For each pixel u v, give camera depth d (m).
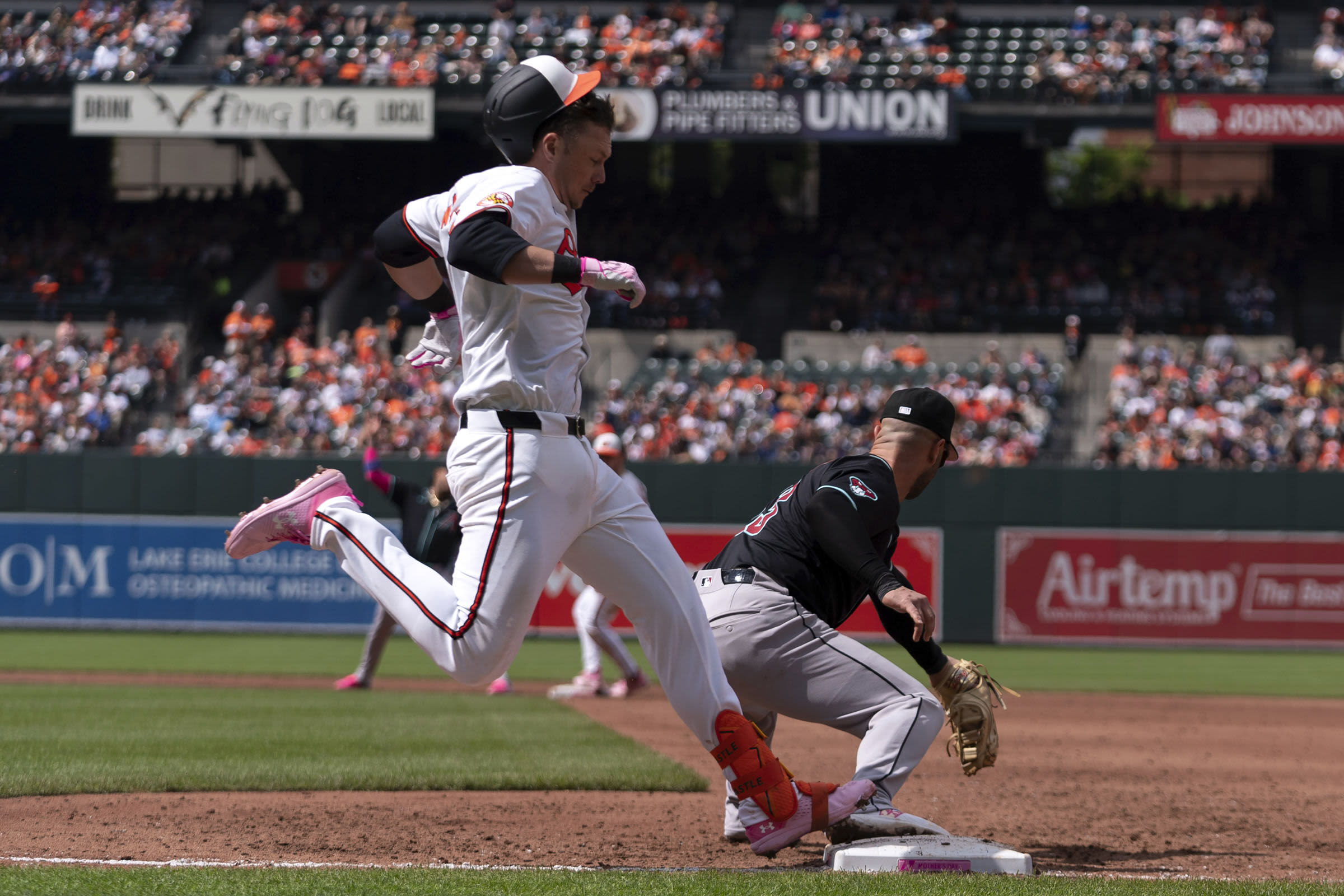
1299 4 101.00
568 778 22.36
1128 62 93.81
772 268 100.00
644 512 14.26
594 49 98.44
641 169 106.50
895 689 15.23
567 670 53.31
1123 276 97.00
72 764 23.27
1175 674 54.19
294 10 99.12
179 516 67.62
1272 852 17.05
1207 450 78.06
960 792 23.02
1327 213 102.31
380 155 105.38
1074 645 66.06
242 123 87.81
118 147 106.94
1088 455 81.19
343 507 14.11
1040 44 97.19
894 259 99.62
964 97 88.75
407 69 95.31
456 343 14.53
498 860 15.41
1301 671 56.06
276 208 105.69
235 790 20.97
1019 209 104.44
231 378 87.31
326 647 61.16
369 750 26.34
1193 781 24.89
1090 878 13.95
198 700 37.59
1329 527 65.38
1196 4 99.88
